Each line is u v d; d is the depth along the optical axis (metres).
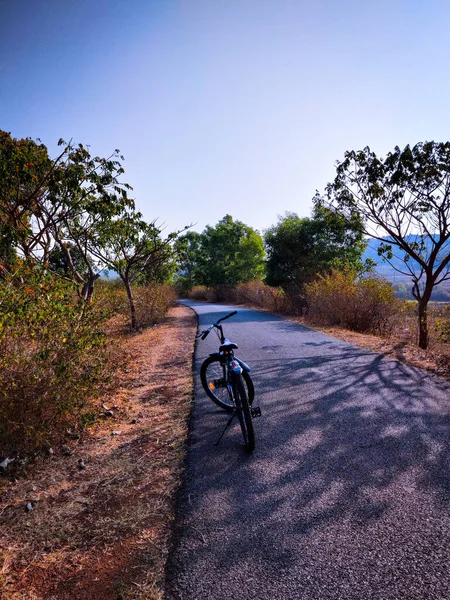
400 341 10.53
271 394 5.82
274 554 2.48
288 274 26.08
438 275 11.26
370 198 12.16
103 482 3.55
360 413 4.85
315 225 24.50
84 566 2.51
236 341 10.74
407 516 2.78
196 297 50.97
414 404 5.08
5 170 7.60
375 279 14.21
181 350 10.01
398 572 2.27
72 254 14.79
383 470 3.44
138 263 14.95
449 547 2.45
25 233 7.70
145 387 6.62
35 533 2.85
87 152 8.41
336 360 7.84
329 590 2.17
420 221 11.48
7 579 2.42
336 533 2.64
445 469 3.40
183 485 3.39
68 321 5.11
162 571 2.40
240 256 45.81
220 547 2.58
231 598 2.16
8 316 4.15
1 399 3.94
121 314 15.00
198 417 5.05
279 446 4.05
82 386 4.91
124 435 4.59
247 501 3.09
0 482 3.56
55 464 3.91
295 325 14.37
